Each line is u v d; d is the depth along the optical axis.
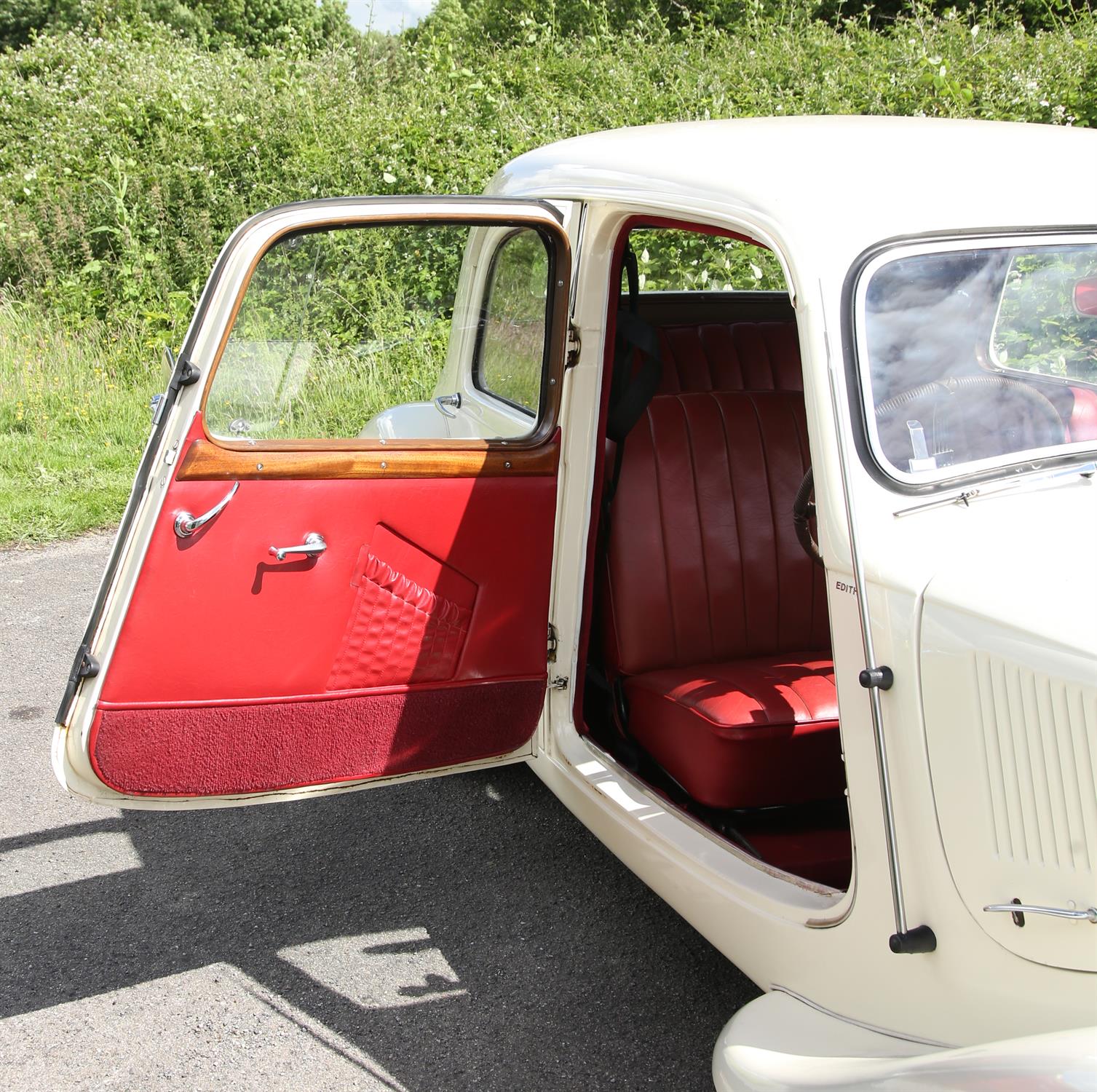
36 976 2.84
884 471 2.03
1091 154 2.51
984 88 9.01
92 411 7.51
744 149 2.46
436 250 2.67
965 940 1.82
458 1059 2.53
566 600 2.91
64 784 2.53
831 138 2.48
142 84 11.02
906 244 2.16
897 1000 1.93
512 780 3.78
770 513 3.04
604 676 3.15
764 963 2.23
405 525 2.61
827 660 2.88
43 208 9.07
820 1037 1.97
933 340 2.14
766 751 2.52
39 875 3.27
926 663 1.83
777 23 12.84
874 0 15.11
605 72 11.84
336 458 2.51
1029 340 2.22
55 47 14.77
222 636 2.51
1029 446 2.14
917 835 1.86
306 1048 2.57
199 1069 2.51
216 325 2.36
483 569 2.72
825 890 2.15
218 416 2.40
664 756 2.76
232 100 10.40
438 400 2.78
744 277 4.43
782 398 3.13
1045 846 1.71
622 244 2.78
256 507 2.46
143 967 2.87
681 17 15.17
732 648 3.03
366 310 2.60
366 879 3.24
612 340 2.83
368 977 2.81
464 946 2.93
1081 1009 1.68
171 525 2.41
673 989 2.75
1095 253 2.29
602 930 2.98
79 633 4.91
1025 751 1.72
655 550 2.94
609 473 2.98
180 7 28.83
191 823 3.55
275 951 2.93
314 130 9.59
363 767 2.76
